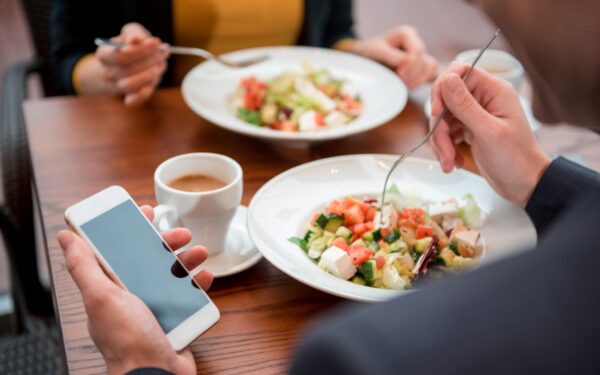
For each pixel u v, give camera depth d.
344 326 0.36
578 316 0.34
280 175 1.00
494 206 0.98
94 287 0.63
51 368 1.20
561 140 1.25
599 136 1.27
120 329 0.62
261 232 0.87
